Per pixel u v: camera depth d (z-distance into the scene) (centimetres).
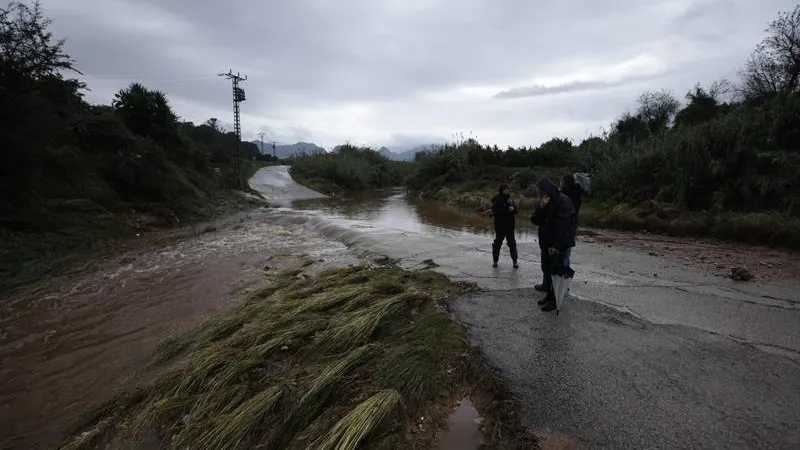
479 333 472
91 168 1570
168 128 2534
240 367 411
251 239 1341
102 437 364
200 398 377
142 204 1634
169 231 1514
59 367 508
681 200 1254
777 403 332
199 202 2031
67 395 448
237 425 326
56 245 1080
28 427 397
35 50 1121
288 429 325
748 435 297
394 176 5394
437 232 1302
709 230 1076
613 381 368
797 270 714
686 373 378
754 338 446
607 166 1692
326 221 1569
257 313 582
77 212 1306
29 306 719
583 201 1622
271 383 395
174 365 488
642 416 321
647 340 446
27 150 1121
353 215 1866
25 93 1136
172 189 1858
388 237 1163
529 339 454
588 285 643
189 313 677
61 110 1669
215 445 316
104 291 797
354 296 575
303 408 340
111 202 1511
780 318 500
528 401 345
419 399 346
